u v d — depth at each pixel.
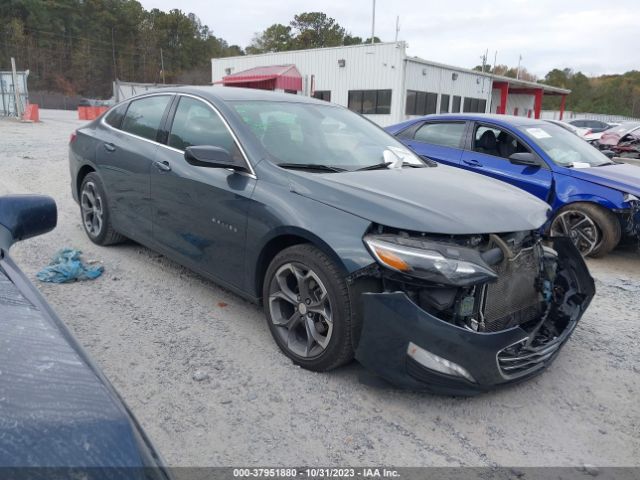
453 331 2.61
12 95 26.34
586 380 3.34
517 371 2.86
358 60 25.80
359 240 2.83
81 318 3.79
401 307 2.68
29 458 1.01
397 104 24.70
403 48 24.17
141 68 101.44
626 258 6.25
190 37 111.06
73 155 5.54
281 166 3.43
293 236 3.20
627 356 3.68
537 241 3.30
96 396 1.23
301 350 3.25
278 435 2.65
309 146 3.76
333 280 2.92
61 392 1.21
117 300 4.13
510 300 3.05
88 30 98.81
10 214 2.11
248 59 30.67
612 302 4.75
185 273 4.75
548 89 38.31
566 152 6.44
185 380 3.08
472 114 7.15
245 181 3.47
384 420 2.81
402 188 3.22
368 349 2.82
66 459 1.04
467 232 2.80
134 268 4.82
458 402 3.01
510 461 2.56
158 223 4.28
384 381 3.08
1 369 1.22
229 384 3.06
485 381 2.69
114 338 3.53
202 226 3.79
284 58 28.95
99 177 5.05
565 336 3.19
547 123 7.13
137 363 3.24
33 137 17.09
